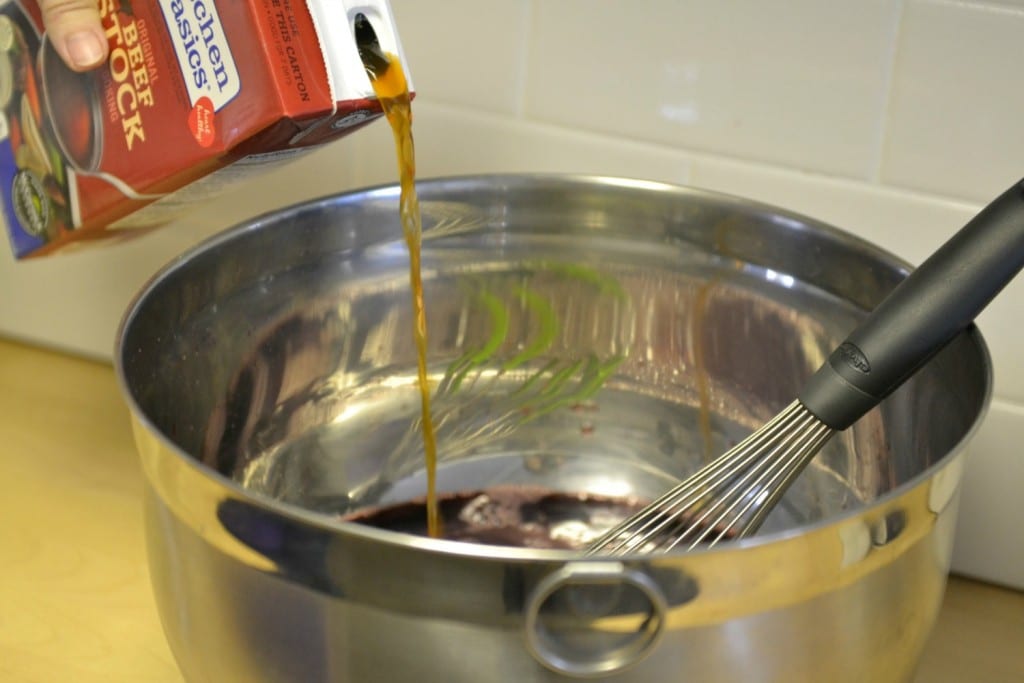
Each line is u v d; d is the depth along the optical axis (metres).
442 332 0.84
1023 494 0.82
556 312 0.83
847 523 0.56
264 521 0.57
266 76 0.63
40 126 0.71
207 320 0.75
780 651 0.57
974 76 0.77
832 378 0.65
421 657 0.56
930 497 0.59
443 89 0.87
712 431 0.82
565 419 0.85
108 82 0.68
